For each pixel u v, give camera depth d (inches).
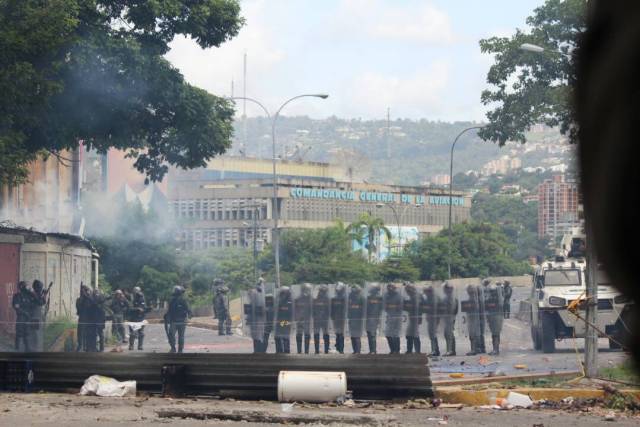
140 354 994.1
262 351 1598.2
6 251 1785.2
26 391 1014.4
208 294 4372.5
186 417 799.1
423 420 789.9
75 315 2202.3
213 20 1902.1
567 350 1659.7
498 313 1562.5
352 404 911.7
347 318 1556.3
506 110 2042.3
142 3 1824.6
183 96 1876.2
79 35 1764.3
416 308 1542.8
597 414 847.1
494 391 938.7
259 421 790.5
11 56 1398.9
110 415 800.3
